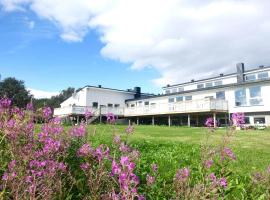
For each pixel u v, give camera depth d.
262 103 30.83
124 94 51.44
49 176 3.29
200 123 34.59
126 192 2.55
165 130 20.33
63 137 4.90
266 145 12.97
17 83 58.19
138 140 11.29
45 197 2.98
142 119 42.31
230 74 41.53
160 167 6.22
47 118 5.37
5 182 3.25
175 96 40.62
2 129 4.27
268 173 4.98
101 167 3.35
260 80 30.72
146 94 54.03
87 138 5.62
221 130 19.33
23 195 2.97
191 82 46.25
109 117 5.43
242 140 14.76
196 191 3.58
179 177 4.01
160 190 4.45
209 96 35.84
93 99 48.25
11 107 5.16
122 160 2.63
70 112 40.19
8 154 4.04
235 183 5.29
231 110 33.16
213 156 4.89
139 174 4.99
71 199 3.78
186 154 8.70
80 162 4.41
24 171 3.44
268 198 4.39
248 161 8.51
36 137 4.66
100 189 3.26
